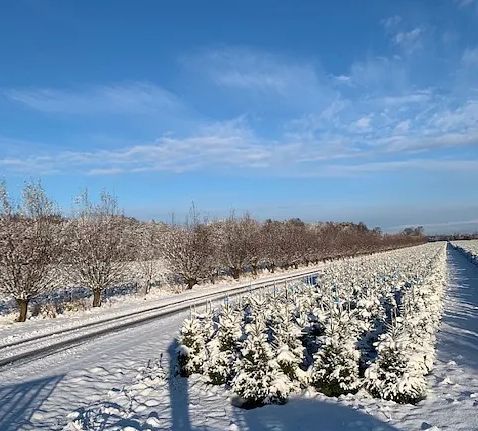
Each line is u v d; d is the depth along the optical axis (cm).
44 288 2202
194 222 3744
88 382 1089
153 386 1056
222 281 4003
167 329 1753
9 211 2192
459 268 4025
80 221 2608
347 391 912
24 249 2091
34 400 955
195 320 1159
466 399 850
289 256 5372
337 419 795
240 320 1148
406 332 938
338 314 991
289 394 935
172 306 2441
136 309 2375
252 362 931
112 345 1483
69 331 1767
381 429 740
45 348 1452
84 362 1262
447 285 2708
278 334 993
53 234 2333
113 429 778
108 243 2580
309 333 1097
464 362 1108
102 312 2302
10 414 870
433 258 3325
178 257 3456
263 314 1179
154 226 4100
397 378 861
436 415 787
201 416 858
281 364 949
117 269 2617
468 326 1519
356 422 773
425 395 883
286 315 1038
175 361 1268
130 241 3020
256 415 848
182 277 3659
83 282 2514
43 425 827
